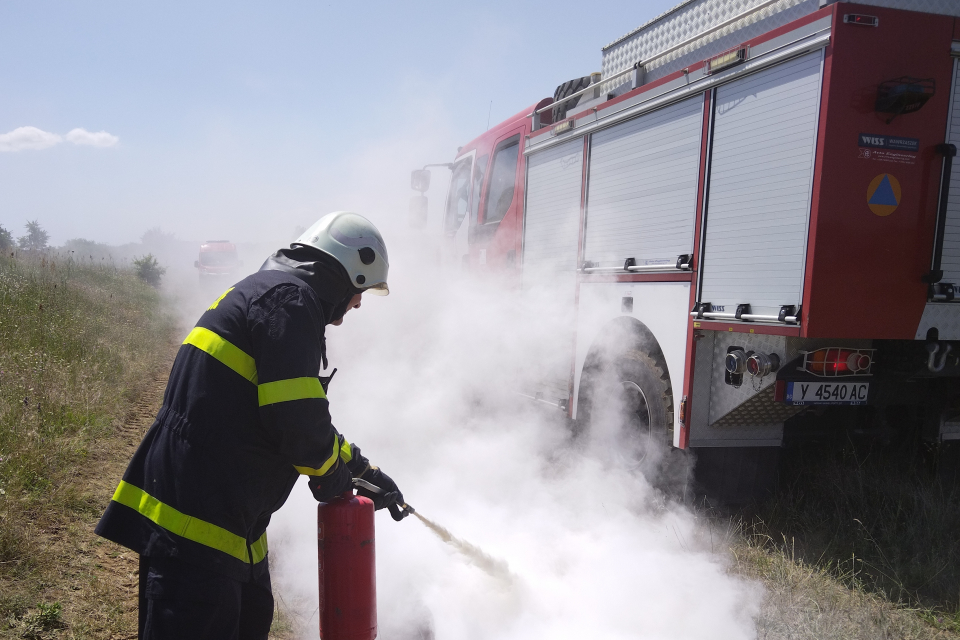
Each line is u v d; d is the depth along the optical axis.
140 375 7.00
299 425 1.72
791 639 2.75
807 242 3.15
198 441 1.74
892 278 3.23
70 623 2.55
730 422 3.96
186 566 1.70
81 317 8.20
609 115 4.82
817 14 3.14
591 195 5.08
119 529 1.74
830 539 3.80
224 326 1.79
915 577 3.34
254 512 1.83
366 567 2.03
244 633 2.00
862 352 3.52
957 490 4.16
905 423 4.41
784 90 3.32
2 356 5.60
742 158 3.59
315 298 1.87
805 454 4.52
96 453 4.43
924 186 3.25
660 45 4.47
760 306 3.44
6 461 3.66
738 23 3.73
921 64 3.18
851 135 3.11
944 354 3.41
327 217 2.06
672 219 4.14
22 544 2.96
